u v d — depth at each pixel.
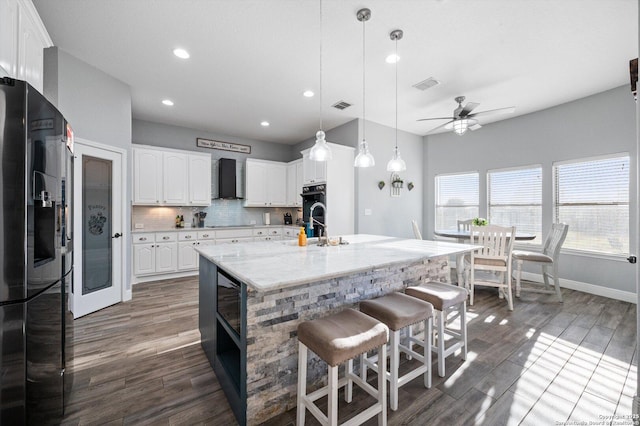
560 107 4.12
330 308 1.87
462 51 2.78
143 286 4.23
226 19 2.33
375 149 5.02
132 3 2.15
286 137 6.02
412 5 2.16
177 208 5.23
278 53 2.83
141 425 1.52
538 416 1.58
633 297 3.46
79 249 3.00
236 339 1.61
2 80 1.17
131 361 2.15
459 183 5.46
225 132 5.62
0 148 1.16
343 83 3.49
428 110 4.42
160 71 3.20
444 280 2.78
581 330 2.68
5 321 1.17
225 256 2.00
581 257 3.95
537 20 2.31
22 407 1.20
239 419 1.55
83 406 1.66
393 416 1.57
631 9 2.17
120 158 3.45
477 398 1.72
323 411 1.64
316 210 4.76
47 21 2.35
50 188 1.42
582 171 3.94
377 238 3.21
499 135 4.85
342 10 2.22
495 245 3.41
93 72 3.09
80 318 2.99
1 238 1.16
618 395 1.75
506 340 2.48
